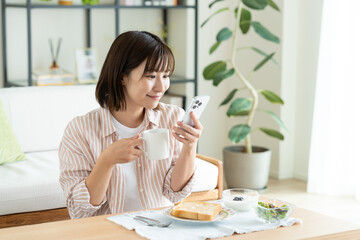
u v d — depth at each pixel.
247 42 4.52
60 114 3.38
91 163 1.80
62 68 4.30
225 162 4.02
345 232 1.59
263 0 3.71
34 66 4.20
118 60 1.70
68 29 4.29
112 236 1.54
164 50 1.69
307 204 3.67
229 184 4.03
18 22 4.09
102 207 1.84
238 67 4.65
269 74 4.31
